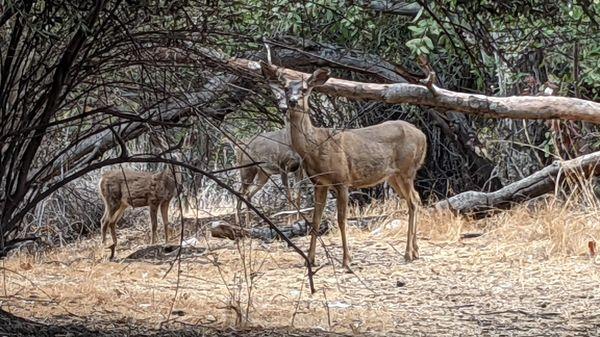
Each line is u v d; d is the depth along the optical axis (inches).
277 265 590.6
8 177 332.2
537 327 387.9
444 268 564.4
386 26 695.7
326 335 365.1
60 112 398.3
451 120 820.6
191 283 526.6
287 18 537.6
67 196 809.5
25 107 328.2
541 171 718.5
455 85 808.3
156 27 341.4
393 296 477.7
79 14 293.6
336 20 605.9
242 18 368.5
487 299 462.0
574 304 441.4
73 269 598.2
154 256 672.4
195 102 369.4
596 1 482.6
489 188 825.5
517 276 526.3
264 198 864.3
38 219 773.9
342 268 578.9
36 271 586.9
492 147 858.8
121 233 847.7
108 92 371.2
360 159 585.3
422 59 597.3
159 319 390.0
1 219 329.7
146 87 351.3
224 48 361.1
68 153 502.6
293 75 574.9
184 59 339.0
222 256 633.6
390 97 606.9
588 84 737.6
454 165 880.3
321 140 567.2
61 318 386.0
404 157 609.3
